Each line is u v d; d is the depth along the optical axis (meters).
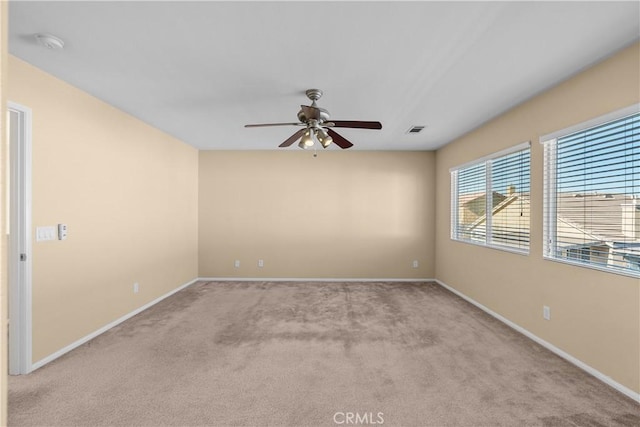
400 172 5.72
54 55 2.35
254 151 5.74
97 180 3.23
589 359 2.51
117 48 2.25
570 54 2.31
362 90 2.97
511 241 3.60
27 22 1.95
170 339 3.15
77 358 2.74
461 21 1.94
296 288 5.20
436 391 2.26
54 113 2.72
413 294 4.85
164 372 2.51
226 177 5.73
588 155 2.58
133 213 3.84
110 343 3.05
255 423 1.94
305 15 1.88
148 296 4.17
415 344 3.04
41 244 2.61
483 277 4.09
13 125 2.45
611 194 2.38
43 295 2.63
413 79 2.73
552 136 2.87
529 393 2.23
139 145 3.94
